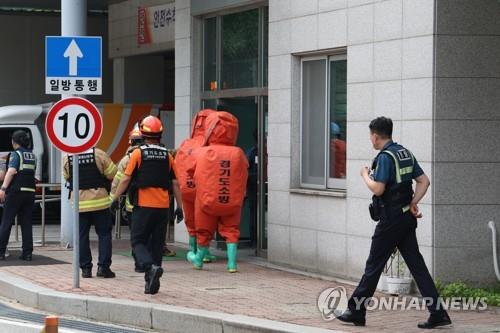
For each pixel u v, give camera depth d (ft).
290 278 46.70
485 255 40.55
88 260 46.21
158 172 42.39
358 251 45.01
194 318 34.91
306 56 50.44
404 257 33.14
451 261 40.19
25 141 53.98
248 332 32.86
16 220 64.69
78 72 43.83
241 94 57.52
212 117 48.67
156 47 84.89
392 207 32.53
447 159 40.16
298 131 50.96
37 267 50.55
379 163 32.48
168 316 35.94
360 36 44.91
